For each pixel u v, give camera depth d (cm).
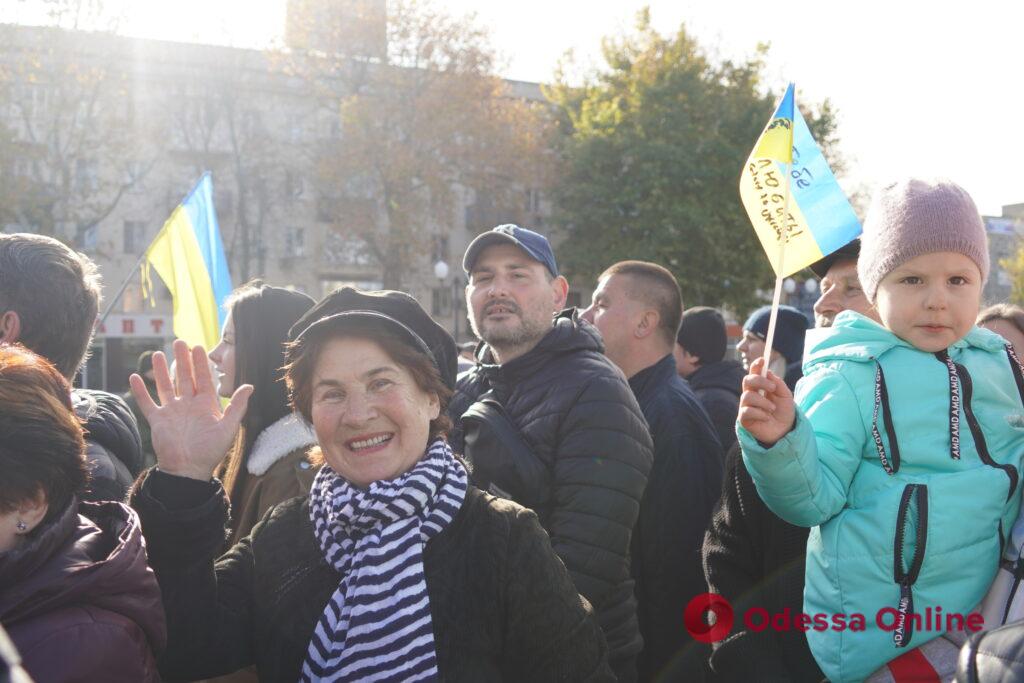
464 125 3288
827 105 3200
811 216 233
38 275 225
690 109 3247
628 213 3341
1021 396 210
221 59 3550
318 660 183
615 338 395
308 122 3894
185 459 183
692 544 343
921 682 192
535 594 192
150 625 167
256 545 204
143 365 713
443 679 181
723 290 3222
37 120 2912
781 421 189
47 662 151
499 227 322
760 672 233
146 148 3662
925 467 199
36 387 172
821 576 205
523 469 286
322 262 4022
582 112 3459
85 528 171
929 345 203
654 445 357
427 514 191
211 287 538
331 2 3269
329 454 196
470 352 829
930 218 200
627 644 294
